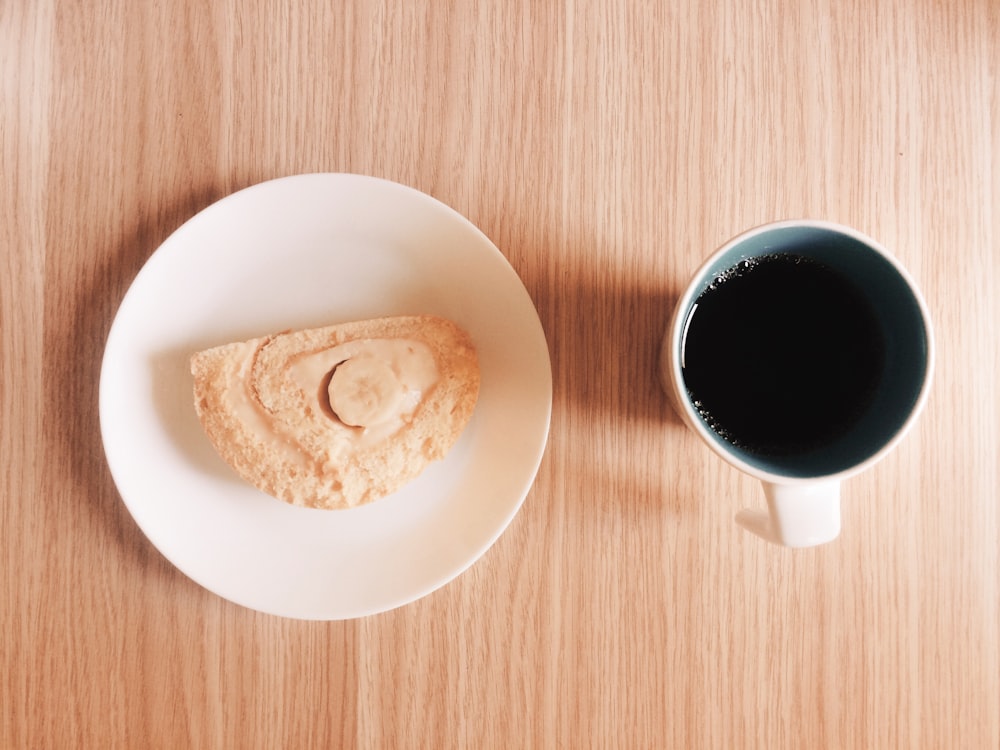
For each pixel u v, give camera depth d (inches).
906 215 14.1
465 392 12.9
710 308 11.9
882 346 11.7
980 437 14.1
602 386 13.8
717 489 13.9
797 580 14.0
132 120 13.4
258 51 13.5
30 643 13.4
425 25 13.6
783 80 14.0
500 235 13.7
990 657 14.1
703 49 13.9
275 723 13.5
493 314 13.0
